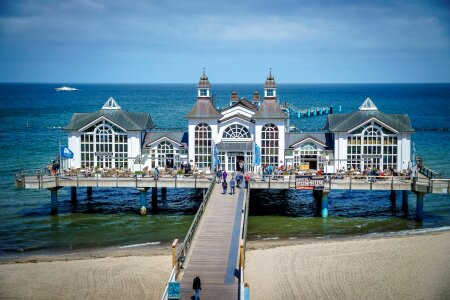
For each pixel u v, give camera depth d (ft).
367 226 176.96
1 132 401.90
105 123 206.69
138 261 140.97
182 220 184.03
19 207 199.52
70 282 127.44
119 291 122.01
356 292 120.16
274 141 204.03
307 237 164.55
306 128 450.71
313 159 206.39
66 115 545.85
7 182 237.66
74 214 191.01
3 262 141.38
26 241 160.86
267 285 124.16
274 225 178.09
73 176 191.21
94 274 132.26
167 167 211.00
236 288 109.70
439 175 194.70
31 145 338.13
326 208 186.29
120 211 195.83
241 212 155.12
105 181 186.50
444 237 158.51
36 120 492.95
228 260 122.42
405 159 202.18
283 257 142.61
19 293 121.29
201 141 206.18
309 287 122.93
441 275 128.77
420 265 135.54
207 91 206.39
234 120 206.08
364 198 217.77
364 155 202.69
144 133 216.13
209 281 112.47
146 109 626.23
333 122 208.23
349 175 191.21
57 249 153.89
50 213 191.62
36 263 140.36
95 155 208.23
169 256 144.56
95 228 174.29
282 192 229.86
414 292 119.85
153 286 124.57
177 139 211.00
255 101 270.87
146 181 186.39
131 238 164.04
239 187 183.21
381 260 139.54
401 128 200.44
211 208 158.61
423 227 175.83
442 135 398.83
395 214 192.34
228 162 208.44
